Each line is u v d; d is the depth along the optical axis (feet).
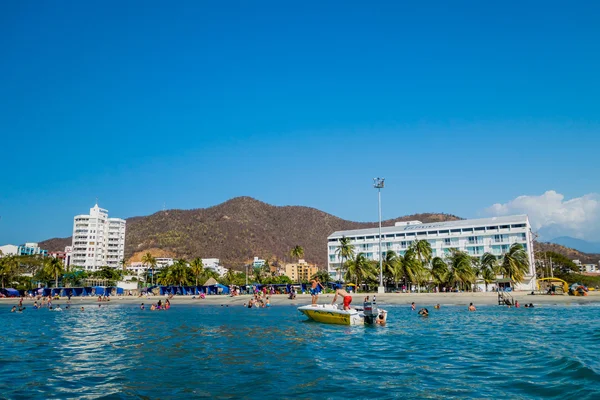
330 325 127.65
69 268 634.84
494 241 434.30
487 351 77.25
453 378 55.36
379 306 220.23
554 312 173.37
